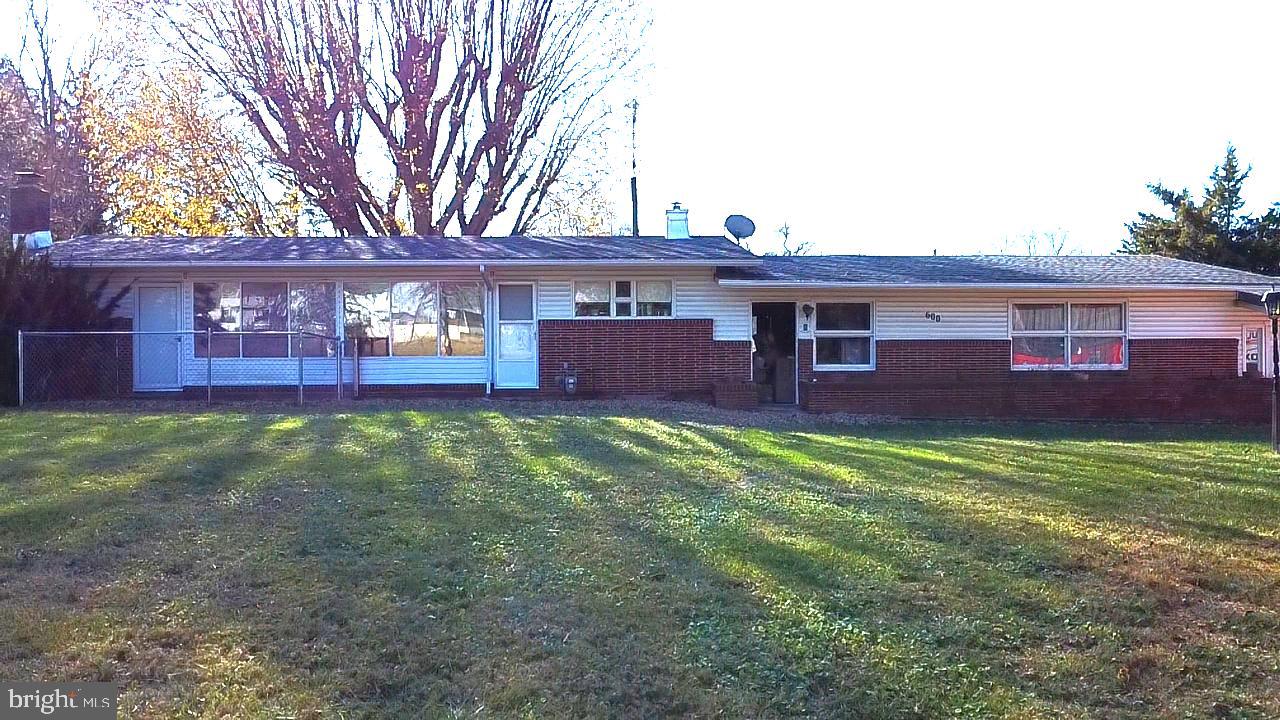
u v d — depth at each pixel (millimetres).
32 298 15672
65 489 7824
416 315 18172
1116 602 5707
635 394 18281
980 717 4258
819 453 10859
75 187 32062
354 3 26000
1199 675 4766
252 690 4301
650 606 5445
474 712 4160
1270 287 18469
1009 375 18234
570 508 7668
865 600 5637
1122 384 17734
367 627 5043
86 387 16594
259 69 25578
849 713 4270
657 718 4188
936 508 7961
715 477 9156
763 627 5184
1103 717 4293
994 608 5566
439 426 12055
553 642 4918
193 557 6145
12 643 4727
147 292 17719
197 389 17562
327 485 8234
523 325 18281
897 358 19031
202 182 26703
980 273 19234
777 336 19328
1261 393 17688
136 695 4219
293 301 17906
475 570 6023
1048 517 7766
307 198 27406
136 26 24781
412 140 27219
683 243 19625
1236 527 7613
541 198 29906
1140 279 18766
